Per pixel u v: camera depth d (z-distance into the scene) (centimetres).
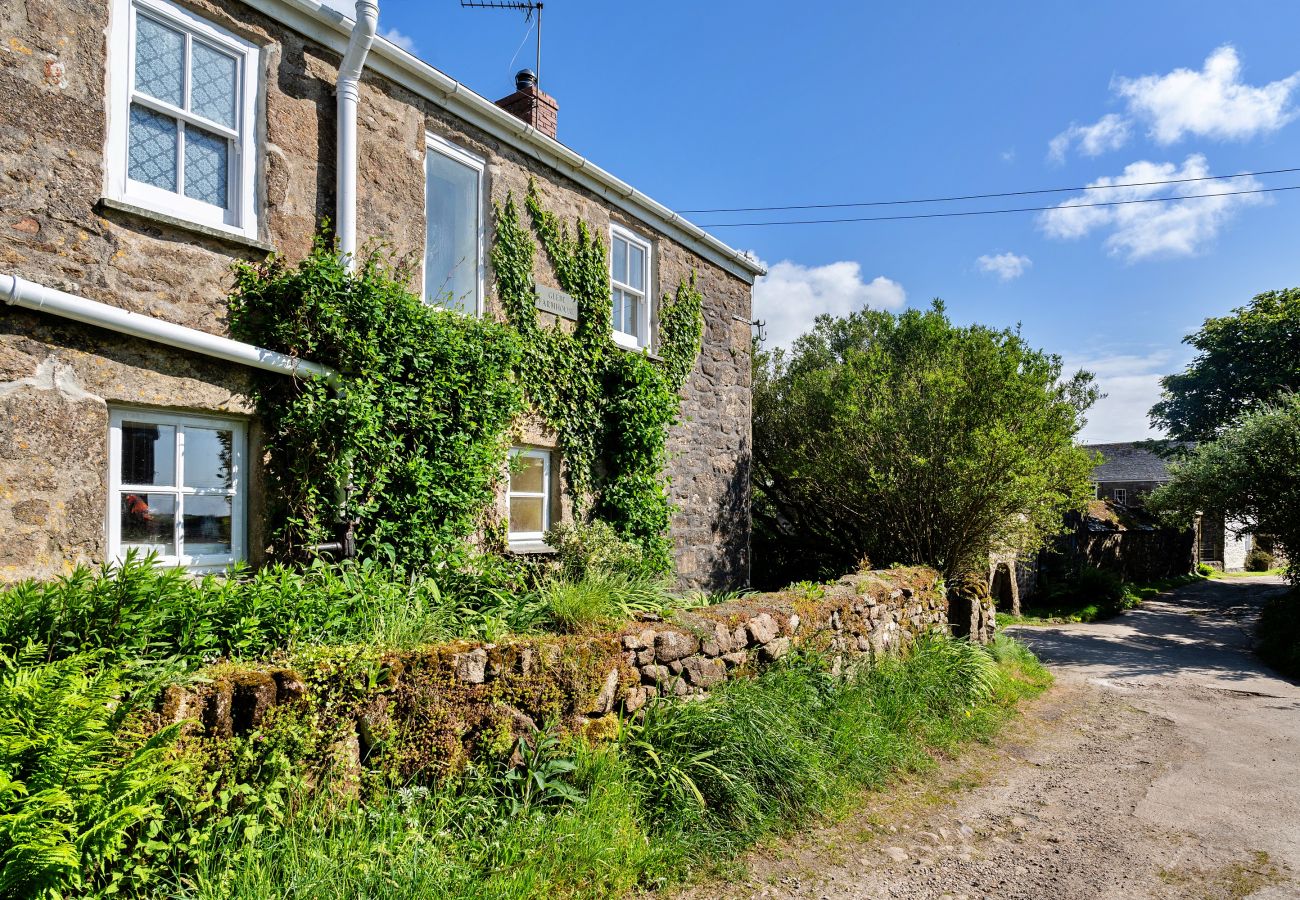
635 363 858
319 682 315
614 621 495
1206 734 746
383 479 560
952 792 533
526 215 774
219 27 521
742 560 1102
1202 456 1792
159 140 491
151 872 257
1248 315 2380
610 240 890
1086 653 1291
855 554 1285
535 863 329
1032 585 1928
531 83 866
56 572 424
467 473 620
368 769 329
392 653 349
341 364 546
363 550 558
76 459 435
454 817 345
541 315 783
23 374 416
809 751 489
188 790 266
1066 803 527
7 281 394
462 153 713
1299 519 1516
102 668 270
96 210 447
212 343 480
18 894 217
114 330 447
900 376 1201
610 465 860
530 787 374
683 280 1009
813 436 1315
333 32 582
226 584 353
